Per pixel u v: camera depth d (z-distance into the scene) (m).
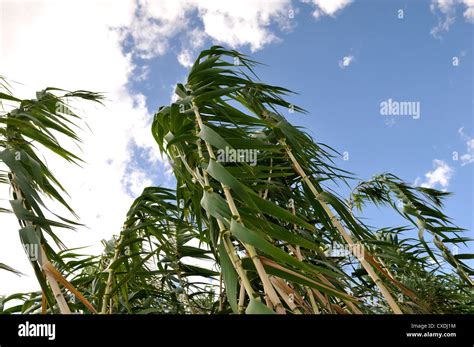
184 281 1.82
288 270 0.82
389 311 1.54
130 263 1.74
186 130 1.23
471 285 1.76
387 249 1.66
